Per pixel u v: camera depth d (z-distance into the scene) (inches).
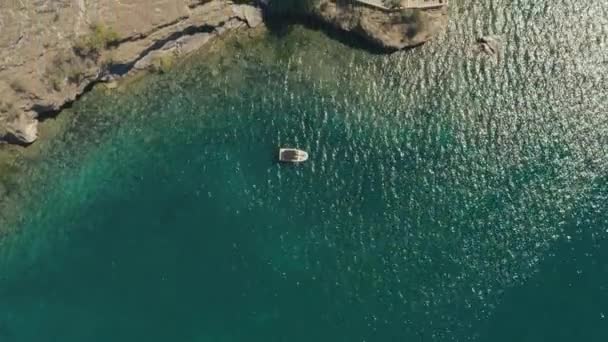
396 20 2404.0
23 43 2269.9
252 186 2436.0
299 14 2423.7
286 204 2422.5
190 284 2391.7
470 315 2330.2
